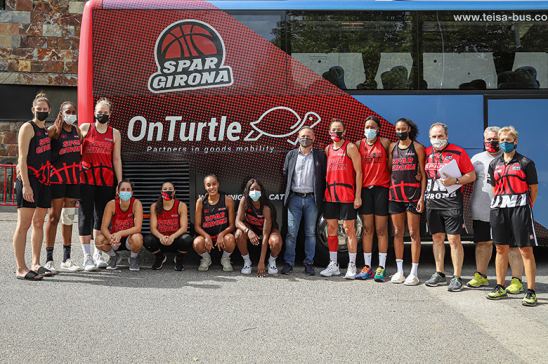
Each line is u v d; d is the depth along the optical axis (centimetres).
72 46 1616
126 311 600
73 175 758
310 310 614
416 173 738
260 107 828
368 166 765
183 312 600
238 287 713
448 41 838
